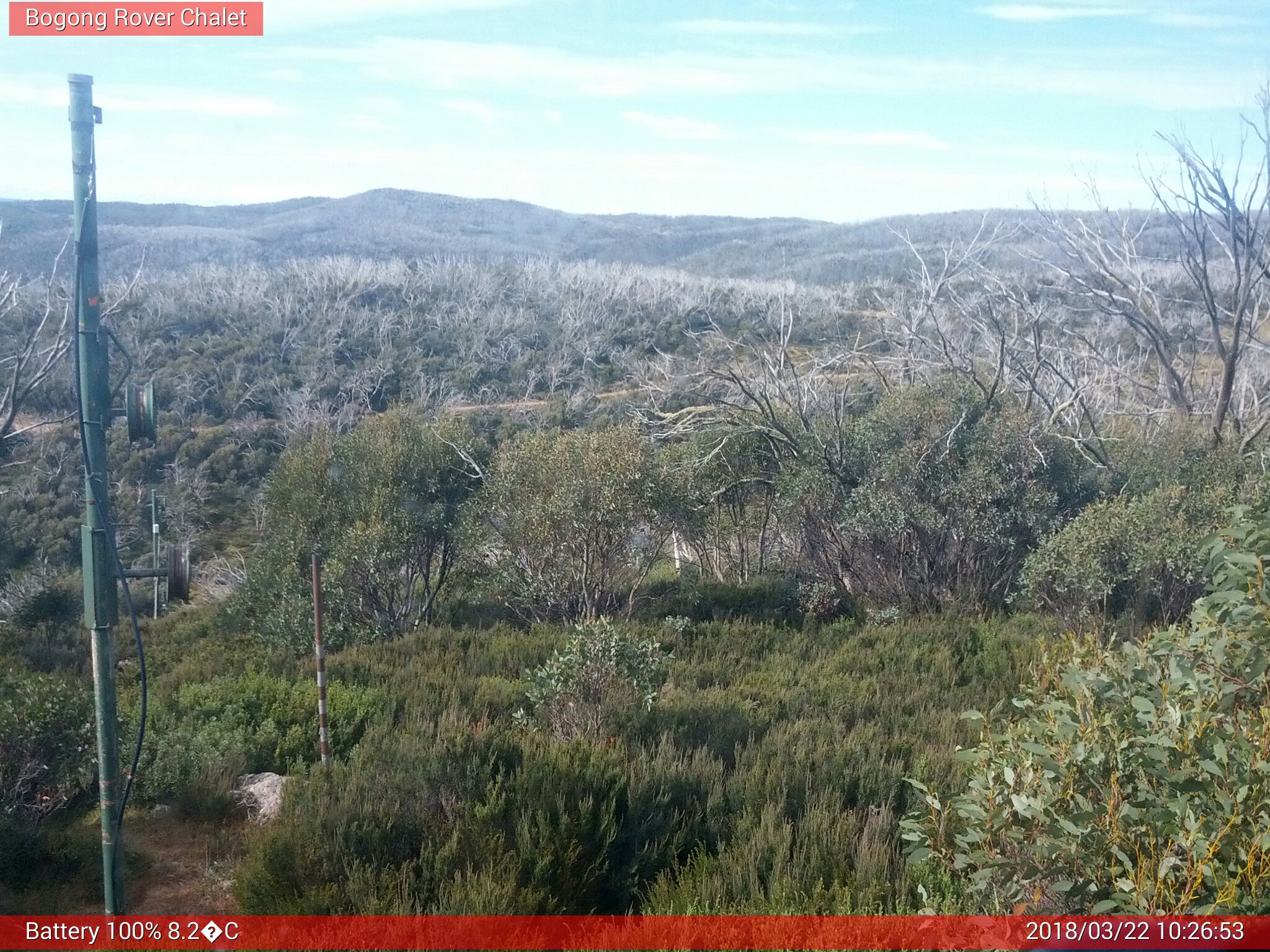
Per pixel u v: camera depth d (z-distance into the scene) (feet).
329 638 43.06
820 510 49.16
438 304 152.66
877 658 36.65
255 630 47.01
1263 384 65.46
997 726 22.98
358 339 134.00
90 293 15.34
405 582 48.21
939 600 46.03
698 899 16.40
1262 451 46.11
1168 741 12.94
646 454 47.78
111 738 15.98
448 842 17.99
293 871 17.62
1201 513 37.04
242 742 25.88
